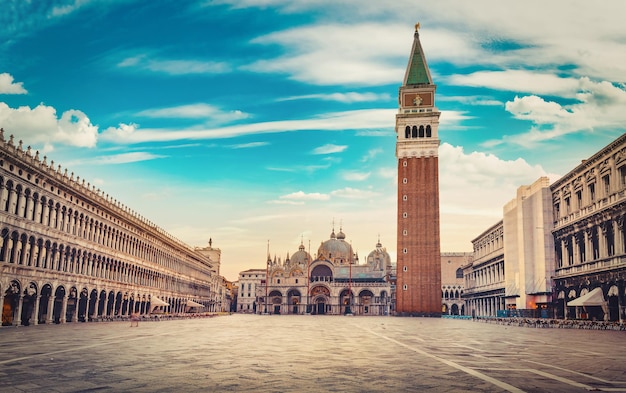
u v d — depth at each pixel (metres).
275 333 51.44
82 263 74.75
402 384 17.86
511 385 17.75
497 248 126.12
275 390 16.47
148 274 108.38
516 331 57.31
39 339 37.00
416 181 150.75
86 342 34.53
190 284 153.25
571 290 81.25
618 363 24.41
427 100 155.88
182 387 16.84
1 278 53.81
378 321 101.69
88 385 16.94
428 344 36.62
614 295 67.06
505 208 111.12
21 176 57.62
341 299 198.75
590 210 74.88
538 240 90.69
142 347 31.61
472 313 159.25
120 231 91.31
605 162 70.19
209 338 41.75
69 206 70.38
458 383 18.11
